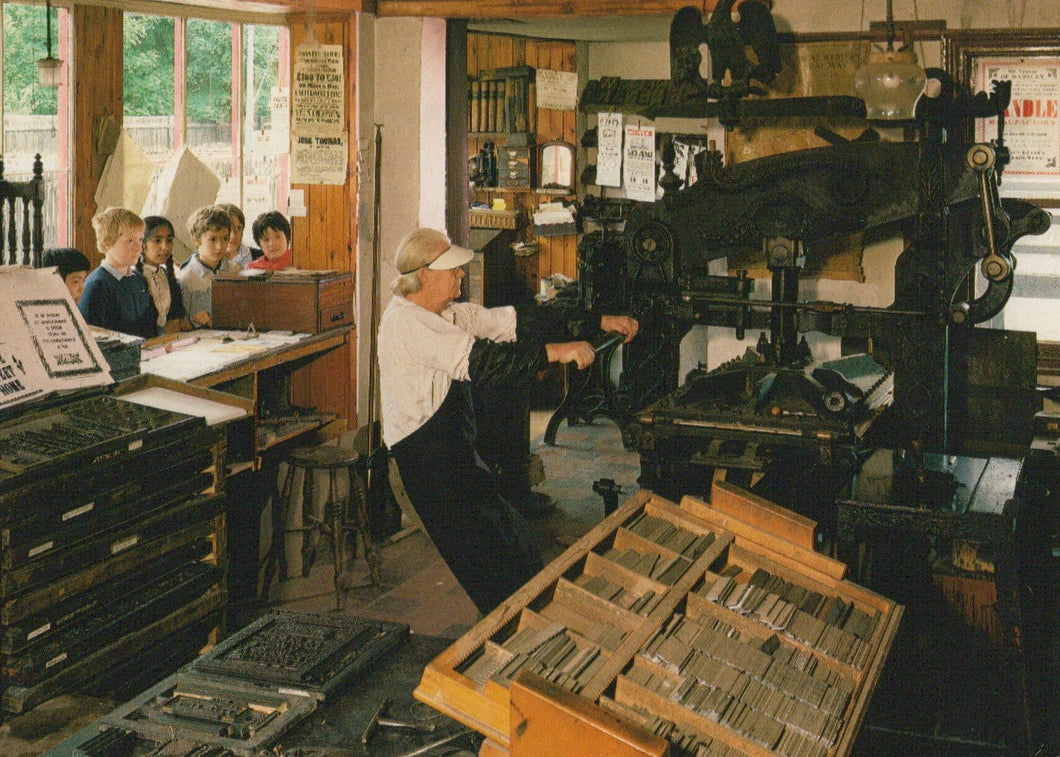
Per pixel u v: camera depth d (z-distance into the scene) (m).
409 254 4.06
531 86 9.12
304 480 5.58
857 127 5.39
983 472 4.20
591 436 8.44
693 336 6.05
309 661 3.02
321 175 6.76
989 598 4.00
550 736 2.00
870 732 3.96
